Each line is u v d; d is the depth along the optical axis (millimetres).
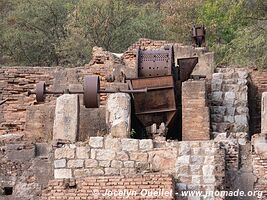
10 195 33188
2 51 73125
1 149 33781
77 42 71250
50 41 73938
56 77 44812
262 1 56969
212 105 43438
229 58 59656
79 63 70750
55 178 32594
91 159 32844
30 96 45656
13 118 45312
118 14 73625
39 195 33062
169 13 80375
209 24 74562
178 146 32625
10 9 82625
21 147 33656
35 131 39031
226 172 32938
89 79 34312
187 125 38438
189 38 74188
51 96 43156
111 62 47094
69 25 72938
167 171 32344
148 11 82562
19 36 72875
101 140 33062
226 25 74500
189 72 39938
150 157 32656
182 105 38719
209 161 32156
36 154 33750
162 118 38469
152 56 39031
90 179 31484
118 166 32688
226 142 33812
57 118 35906
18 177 33375
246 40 56594
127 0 88812
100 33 72188
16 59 72812
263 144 33438
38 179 33281
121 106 36000
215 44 69000
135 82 38469
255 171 33031
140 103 38344
